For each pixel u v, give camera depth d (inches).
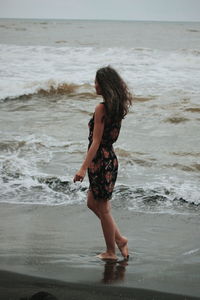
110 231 186.4
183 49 1330.0
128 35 2092.8
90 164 180.5
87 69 903.1
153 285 155.5
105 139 177.5
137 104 591.5
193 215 262.4
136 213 265.0
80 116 540.1
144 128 482.3
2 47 1333.7
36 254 190.4
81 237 220.1
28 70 882.8
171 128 483.8
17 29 2529.5
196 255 195.0
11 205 279.3
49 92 689.6
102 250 199.9
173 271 171.8
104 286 153.3
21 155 385.1
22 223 243.9
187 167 358.3
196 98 625.9
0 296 142.3
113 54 1186.0
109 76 173.9
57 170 347.9
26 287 150.8
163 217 257.9
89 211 267.7
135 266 177.8
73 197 296.0
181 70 916.0
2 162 362.0
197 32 2411.4
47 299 138.2
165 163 366.9
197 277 165.0
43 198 293.1
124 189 303.6
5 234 222.7
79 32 2319.1
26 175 333.7
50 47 1355.8
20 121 515.8
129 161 369.7
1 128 479.2
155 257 191.6
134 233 229.9
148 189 302.7
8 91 682.8
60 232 228.1
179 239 220.1
